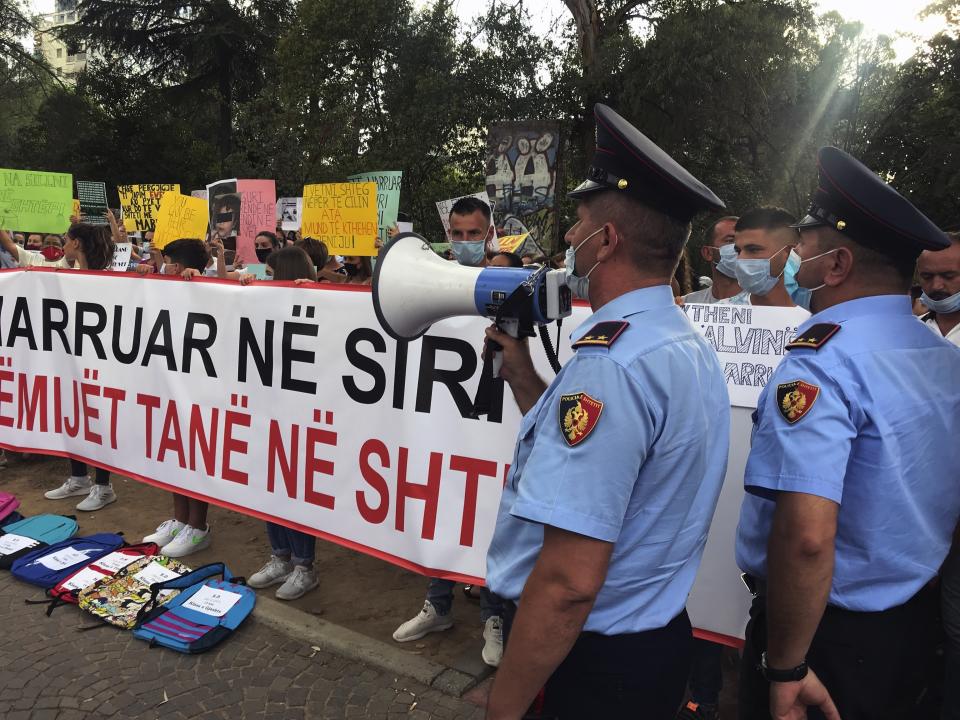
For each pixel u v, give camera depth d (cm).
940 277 260
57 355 419
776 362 222
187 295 358
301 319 319
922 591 158
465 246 351
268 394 332
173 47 3272
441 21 1766
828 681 152
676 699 138
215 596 325
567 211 1872
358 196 477
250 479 343
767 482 140
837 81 1661
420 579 371
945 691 174
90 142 3042
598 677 130
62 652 292
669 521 128
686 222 130
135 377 384
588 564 115
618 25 1780
